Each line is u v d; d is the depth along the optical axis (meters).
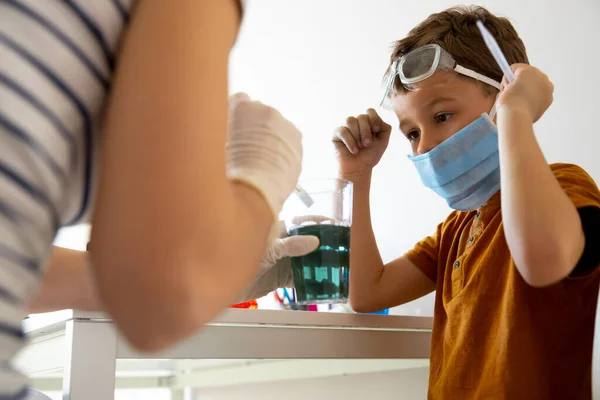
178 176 0.40
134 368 2.04
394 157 2.22
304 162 2.61
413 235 2.11
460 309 1.14
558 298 1.04
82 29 0.43
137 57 0.42
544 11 1.84
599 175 1.64
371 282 1.40
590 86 1.69
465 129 1.19
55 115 0.42
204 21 0.43
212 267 0.41
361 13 2.43
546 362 1.01
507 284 1.07
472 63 1.26
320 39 2.59
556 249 0.88
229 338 1.06
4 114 0.40
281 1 2.76
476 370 1.08
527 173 0.91
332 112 2.52
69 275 0.90
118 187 0.40
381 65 2.33
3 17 0.41
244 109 0.55
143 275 0.39
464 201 1.24
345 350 1.20
